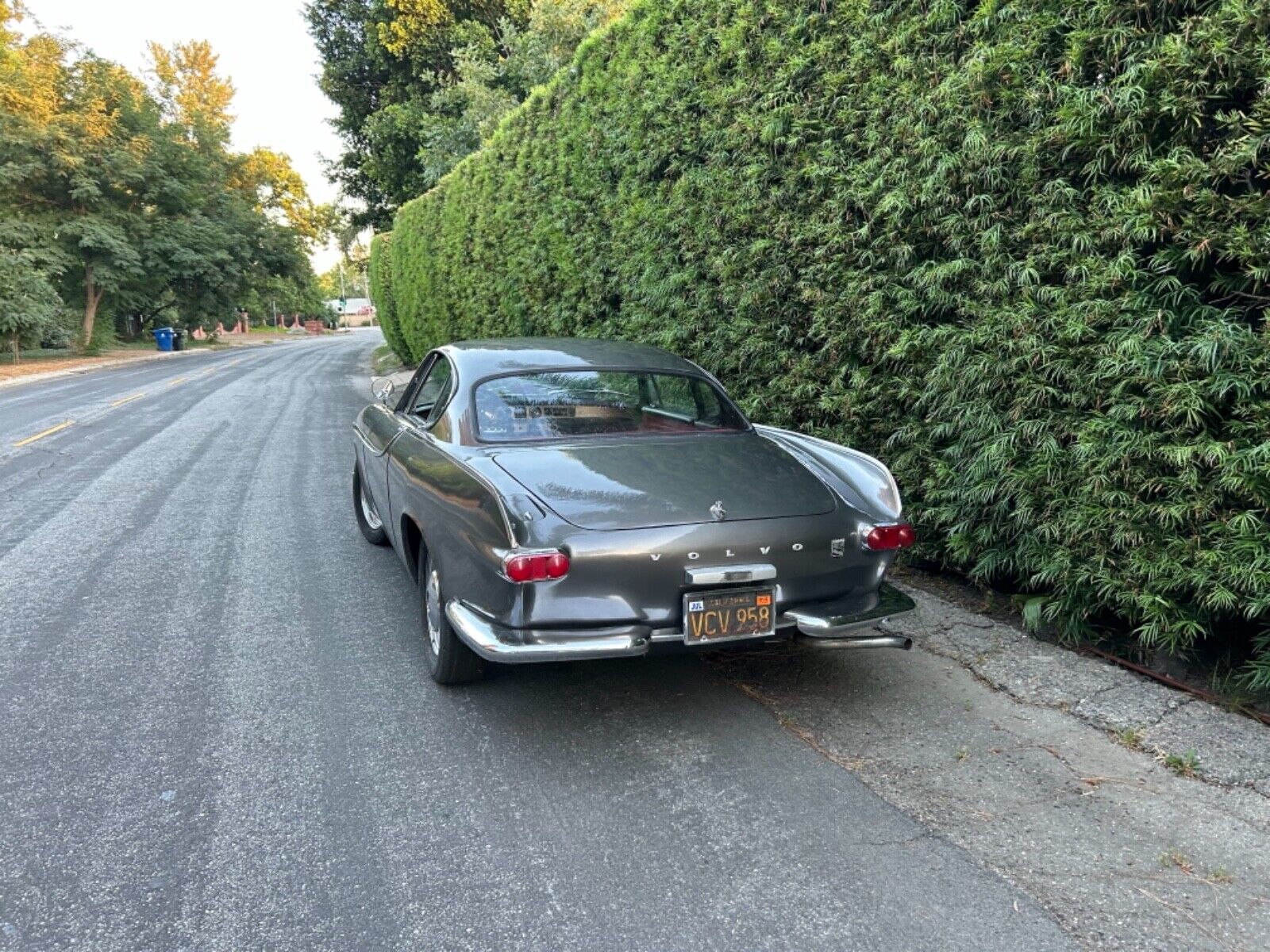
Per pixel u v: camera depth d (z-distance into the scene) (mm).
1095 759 2861
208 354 33562
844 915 2137
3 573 5172
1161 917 2115
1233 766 2756
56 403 15156
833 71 4688
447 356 4309
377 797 2723
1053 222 3434
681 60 6113
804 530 3043
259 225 40156
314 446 10203
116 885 2287
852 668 3656
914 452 4469
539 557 2715
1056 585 3711
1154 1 3037
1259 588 2875
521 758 2959
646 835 2498
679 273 6340
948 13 3943
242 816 2621
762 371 5621
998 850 2395
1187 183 2936
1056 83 3424
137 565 5344
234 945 2053
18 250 27812
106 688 3561
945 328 4012
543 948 2035
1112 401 3240
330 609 4531
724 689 3498
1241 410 2869
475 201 11820
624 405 3844
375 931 2100
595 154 7660
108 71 32344
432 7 24375
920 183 4078
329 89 28922
